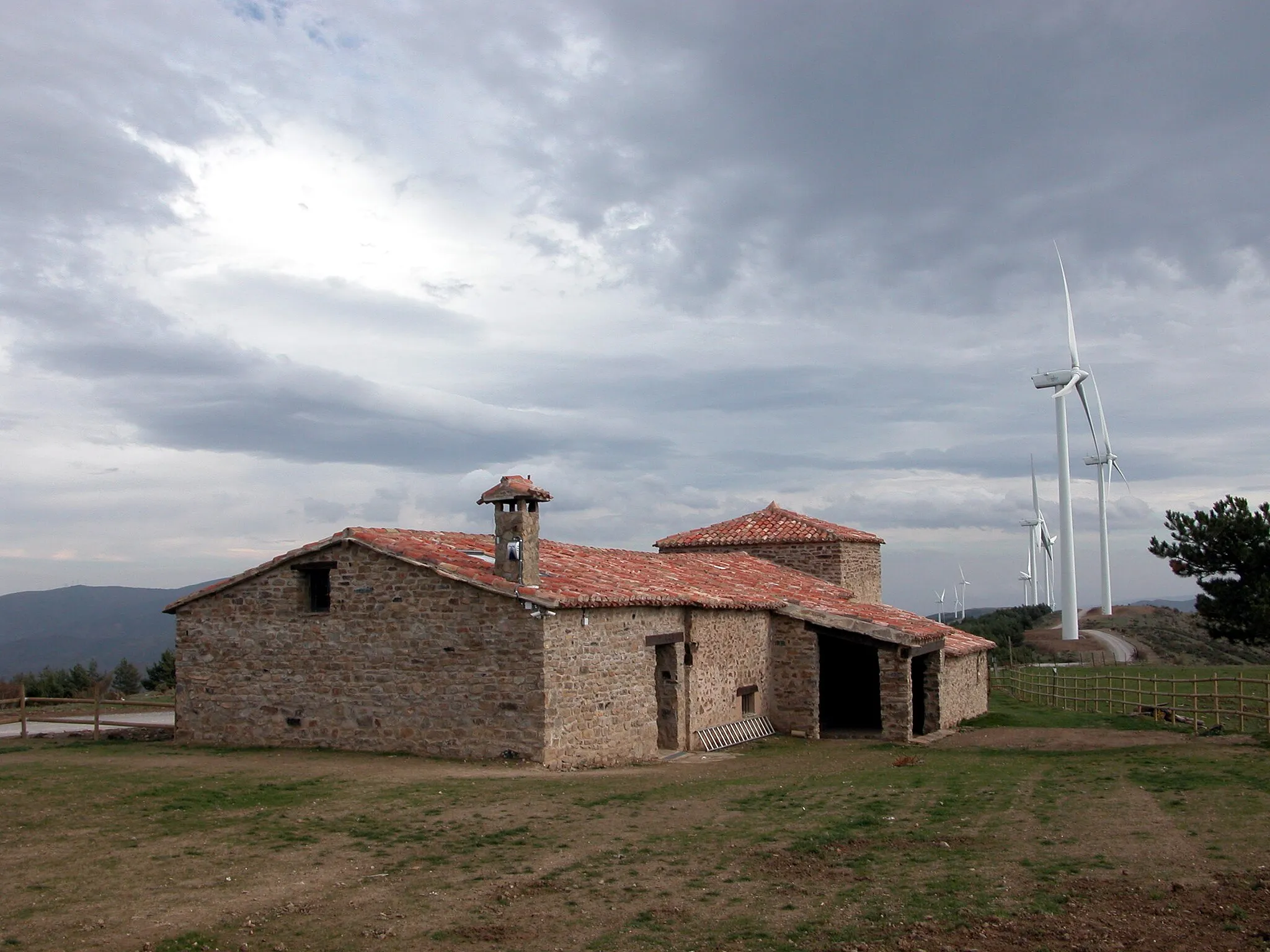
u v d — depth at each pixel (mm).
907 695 24031
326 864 10766
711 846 11523
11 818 12875
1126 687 32500
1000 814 13094
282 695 19750
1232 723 23906
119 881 10078
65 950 8117
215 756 18453
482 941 8445
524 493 17844
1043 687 37000
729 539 34875
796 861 10844
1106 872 9984
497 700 17688
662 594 20984
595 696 18641
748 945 8312
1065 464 54312
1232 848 10625
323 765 17250
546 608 17344
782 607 25734
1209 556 36844
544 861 10914
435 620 18359
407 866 10672
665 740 21406
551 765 17375
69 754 18953
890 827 12367
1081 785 15250
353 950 8234
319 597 20109
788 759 20453
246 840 11781
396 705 18594
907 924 8641
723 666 23297
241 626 20281
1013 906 9031
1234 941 7949
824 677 31656
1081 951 7906
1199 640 64312
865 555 36000
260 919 8961
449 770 16719
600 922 8914
